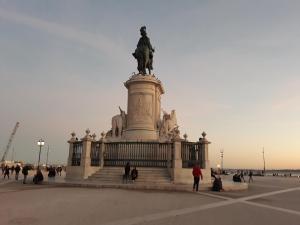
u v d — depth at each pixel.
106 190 13.91
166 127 23.08
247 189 17.92
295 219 8.08
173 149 17.84
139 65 24.55
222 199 11.95
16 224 6.56
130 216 7.71
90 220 7.12
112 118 25.16
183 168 17.42
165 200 10.92
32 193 12.38
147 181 16.78
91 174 18.55
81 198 10.90
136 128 21.84
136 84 22.84
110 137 23.98
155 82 22.92
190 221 7.32
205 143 18.28
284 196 14.20
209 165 18.19
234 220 7.64
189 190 14.88
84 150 18.80
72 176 18.95
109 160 19.39
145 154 19.08
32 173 36.16
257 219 7.88
